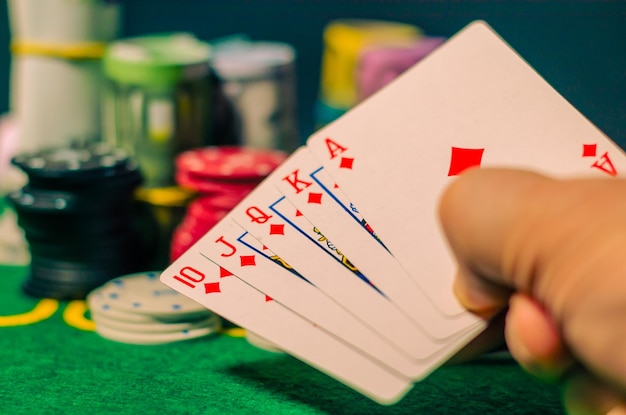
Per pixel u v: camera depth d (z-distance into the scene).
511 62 0.74
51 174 0.99
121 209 1.07
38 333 0.92
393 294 0.68
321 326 0.69
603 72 1.89
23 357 0.84
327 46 1.73
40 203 1.00
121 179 1.05
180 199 1.19
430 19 1.98
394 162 0.73
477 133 0.73
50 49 1.22
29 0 1.21
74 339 0.90
